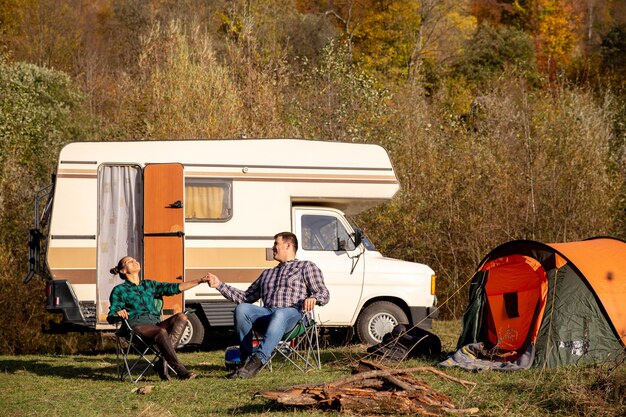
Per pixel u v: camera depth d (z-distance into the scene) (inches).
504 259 359.6
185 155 452.8
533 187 698.2
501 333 352.5
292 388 254.2
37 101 959.0
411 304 466.9
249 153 461.4
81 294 435.2
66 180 439.5
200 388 298.7
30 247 443.2
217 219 453.4
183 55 745.6
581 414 247.9
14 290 608.7
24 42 1413.6
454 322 582.2
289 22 1435.8
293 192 465.1
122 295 331.9
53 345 615.5
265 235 458.3
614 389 261.3
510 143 729.6
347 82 789.2
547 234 684.7
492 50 1496.1
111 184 443.5
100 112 1268.5
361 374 259.9
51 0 1464.1
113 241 439.2
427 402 243.4
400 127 756.0
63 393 301.9
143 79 764.0
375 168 477.7
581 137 716.7
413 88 850.1
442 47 1512.1
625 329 330.6
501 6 1750.7
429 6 1470.2
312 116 772.0
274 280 338.0
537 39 1644.9
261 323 329.4
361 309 466.9
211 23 1332.4
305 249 462.6
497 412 247.9
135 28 1496.1
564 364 328.8
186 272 448.1
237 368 328.5
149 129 714.2
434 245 678.5
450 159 716.7
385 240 669.3
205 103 721.6
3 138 820.6
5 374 357.7
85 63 1417.3
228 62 820.6
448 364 334.6
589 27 1747.0
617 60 1481.3
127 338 342.0
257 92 757.9
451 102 944.9
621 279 340.8
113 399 285.4
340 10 1565.0
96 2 1566.2
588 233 684.1
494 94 807.1
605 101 830.5
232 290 340.8
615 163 757.3
